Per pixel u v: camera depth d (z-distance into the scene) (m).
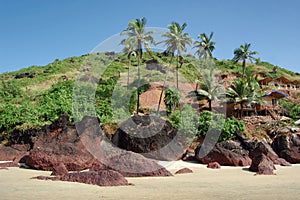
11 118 22.28
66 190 7.75
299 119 32.91
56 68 61.97
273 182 10.29
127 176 11.04
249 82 37.12
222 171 14.40
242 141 20.77
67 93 29.38
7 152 17.66
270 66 80.00
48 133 16.11
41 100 31.48
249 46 50.34
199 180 10.64
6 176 10.77
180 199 6.80
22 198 6.66
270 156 19.12
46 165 12.89
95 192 7.53
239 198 6.98
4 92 42.12
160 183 9.55
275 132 26.64
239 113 35.44
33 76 58.12
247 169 15.55
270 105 37.47
